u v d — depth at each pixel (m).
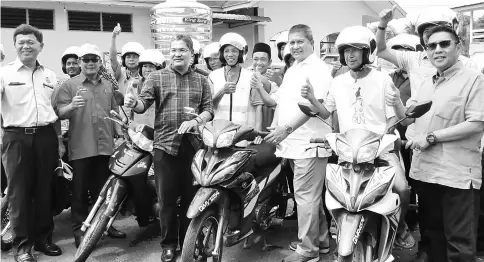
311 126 4.10
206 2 11.75
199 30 8.30
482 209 4.37
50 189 4.55
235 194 3.99
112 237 5.13
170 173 4.24
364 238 3.31
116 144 5.21
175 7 8.14
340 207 3.18
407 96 5.18
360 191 3.14
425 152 3.56
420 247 3.90
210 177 3.70
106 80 5.03
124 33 11.27
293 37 4.18
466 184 3.40
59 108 4.59
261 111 4.81
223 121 3.90
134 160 4.38
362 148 3.17
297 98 4.16
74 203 4.79
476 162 3.46
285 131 3.83
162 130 4.22
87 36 10.90
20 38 4.29
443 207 3.54
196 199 3.64
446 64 3.40
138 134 4.41
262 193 4.36
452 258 3.51
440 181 3.45
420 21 3.53
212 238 3.94
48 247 4.62
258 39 12.61
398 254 4.54
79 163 4.72
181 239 4.53
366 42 3.53
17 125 4.30
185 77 4.26
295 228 5.41
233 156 3.82
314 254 4.25
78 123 4.70
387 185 3.17
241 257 4.54
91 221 4.28
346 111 3.79
